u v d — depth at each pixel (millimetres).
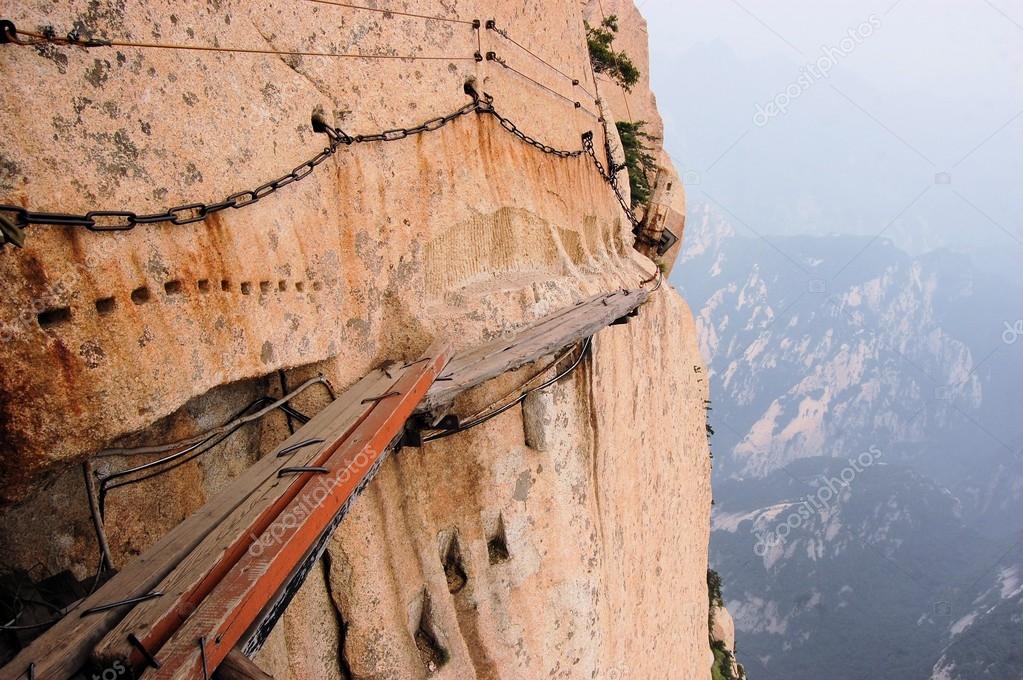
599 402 12680
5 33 3949
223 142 5695
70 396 4230
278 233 6340
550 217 12844
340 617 7785
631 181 28891
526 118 12266
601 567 12055
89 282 4363
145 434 5531
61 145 4270
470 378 7602
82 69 4469
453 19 9781
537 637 10555
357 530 7715
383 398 6395
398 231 8461
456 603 9742
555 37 14430
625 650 13508
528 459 10570
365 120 7867
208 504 4758
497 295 10102
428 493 9227
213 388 5797
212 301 5477
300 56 6898
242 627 3648
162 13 5176
